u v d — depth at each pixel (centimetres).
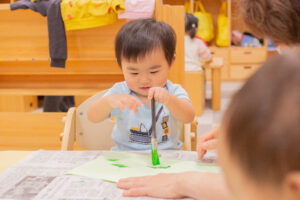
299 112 19
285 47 58
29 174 72
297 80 19
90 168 74
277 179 19
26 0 215
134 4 185
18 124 205
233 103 22
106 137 117
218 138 24
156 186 62
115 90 108
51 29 204
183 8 189
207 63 368
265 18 57
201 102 340
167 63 93
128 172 72
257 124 20
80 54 216
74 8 197
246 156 20
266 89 20
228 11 512
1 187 65
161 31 92
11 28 219
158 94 80
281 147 19
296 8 54
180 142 112
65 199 60
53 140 204
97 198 60
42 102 389
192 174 63
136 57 88
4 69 244
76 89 247
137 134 105
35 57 220
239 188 22
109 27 211
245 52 518
